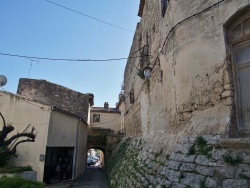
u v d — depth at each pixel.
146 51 12.65
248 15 5.32
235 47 5.59
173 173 5.52
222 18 5.63
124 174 11.02
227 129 4.89
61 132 15.68
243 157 4.12
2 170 10.17
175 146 6.34
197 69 6.02
